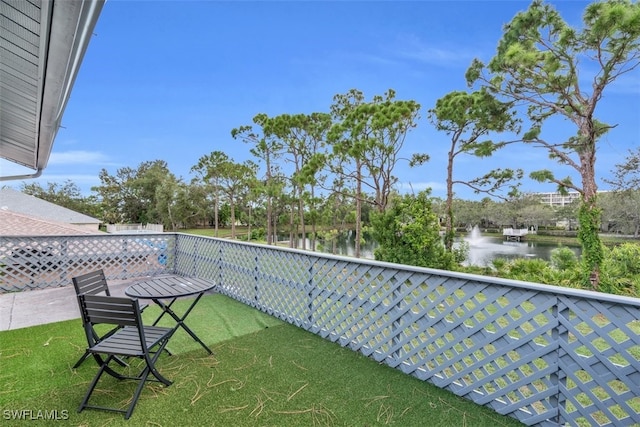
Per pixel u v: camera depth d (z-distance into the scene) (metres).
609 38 7.29
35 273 5.30
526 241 15.73
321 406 2.27
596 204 8.18
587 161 8.52
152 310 4.31
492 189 11.88
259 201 22.59
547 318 2.01
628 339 1.72
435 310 2.56
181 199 34.53
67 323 3.77
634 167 10.20
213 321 3.95
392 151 12.03
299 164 18.70
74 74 2.05
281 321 3.96
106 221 39.19
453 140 12.23
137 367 2.76
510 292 2.16
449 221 11.97
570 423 1.95
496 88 9.62
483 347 2.30
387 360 2.87
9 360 2.86
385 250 8.20
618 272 7.91
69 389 2.43
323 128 17.31
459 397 2.40
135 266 6.31
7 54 2.00
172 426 2.04
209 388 2.46
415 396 2.41
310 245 21.55
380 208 12.47
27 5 1.44
